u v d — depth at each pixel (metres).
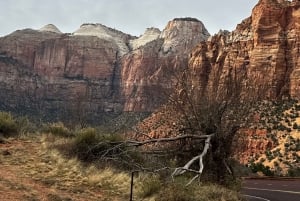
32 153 15.45
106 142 16.20
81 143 16.17
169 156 17.02
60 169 13.35
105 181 12.77
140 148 17.17
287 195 20.61
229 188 16.50
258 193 21.28
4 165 12.97
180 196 11.75
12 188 9.95
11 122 20.14
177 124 18.03
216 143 16.97
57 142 17.44
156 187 12.20
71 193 10.92
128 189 12.38
